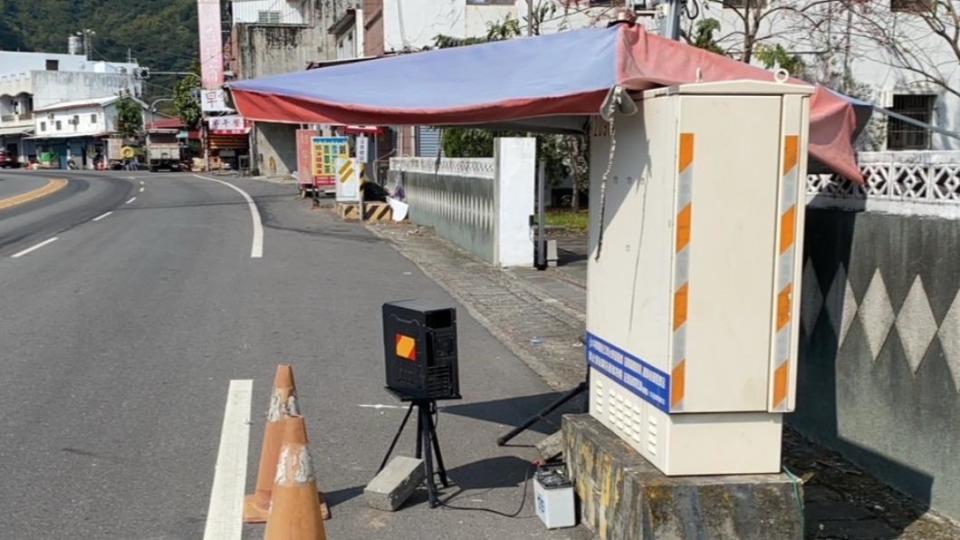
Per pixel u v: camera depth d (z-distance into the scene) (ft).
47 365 26.40
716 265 13.46
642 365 14.47
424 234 63.31
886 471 16.40
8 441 19.89
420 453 17.80
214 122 181.88
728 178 13.35
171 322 32.68
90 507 16.47
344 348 29.07
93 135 251.60
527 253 47.16
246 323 32.73
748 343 13.62
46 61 305.73
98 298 37.32
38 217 76.89
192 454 19.21
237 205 89.92
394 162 80.43
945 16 47.75
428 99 15.40
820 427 18.63
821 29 49.65
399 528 15.83
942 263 14.74
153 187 124.36
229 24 194.49
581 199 75.10
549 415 22.48
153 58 339.57
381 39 88.22
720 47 50.85
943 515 14.93
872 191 16.90
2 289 39.37
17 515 16.08
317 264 48.26
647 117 14.12
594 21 50.08
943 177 14.92
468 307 37.09
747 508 13.41
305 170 97.14
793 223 13.58
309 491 13.33
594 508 15.34
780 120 13.39
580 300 38.50
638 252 14.56
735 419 13.78
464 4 85.76
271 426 16.26
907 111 61.67
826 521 15.10
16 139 299.17
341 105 15.29
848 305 17.48
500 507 16.78
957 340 14.42
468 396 24.25
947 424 14.74
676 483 13.50
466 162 53.47
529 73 16.12
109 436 20.29
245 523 15.88
